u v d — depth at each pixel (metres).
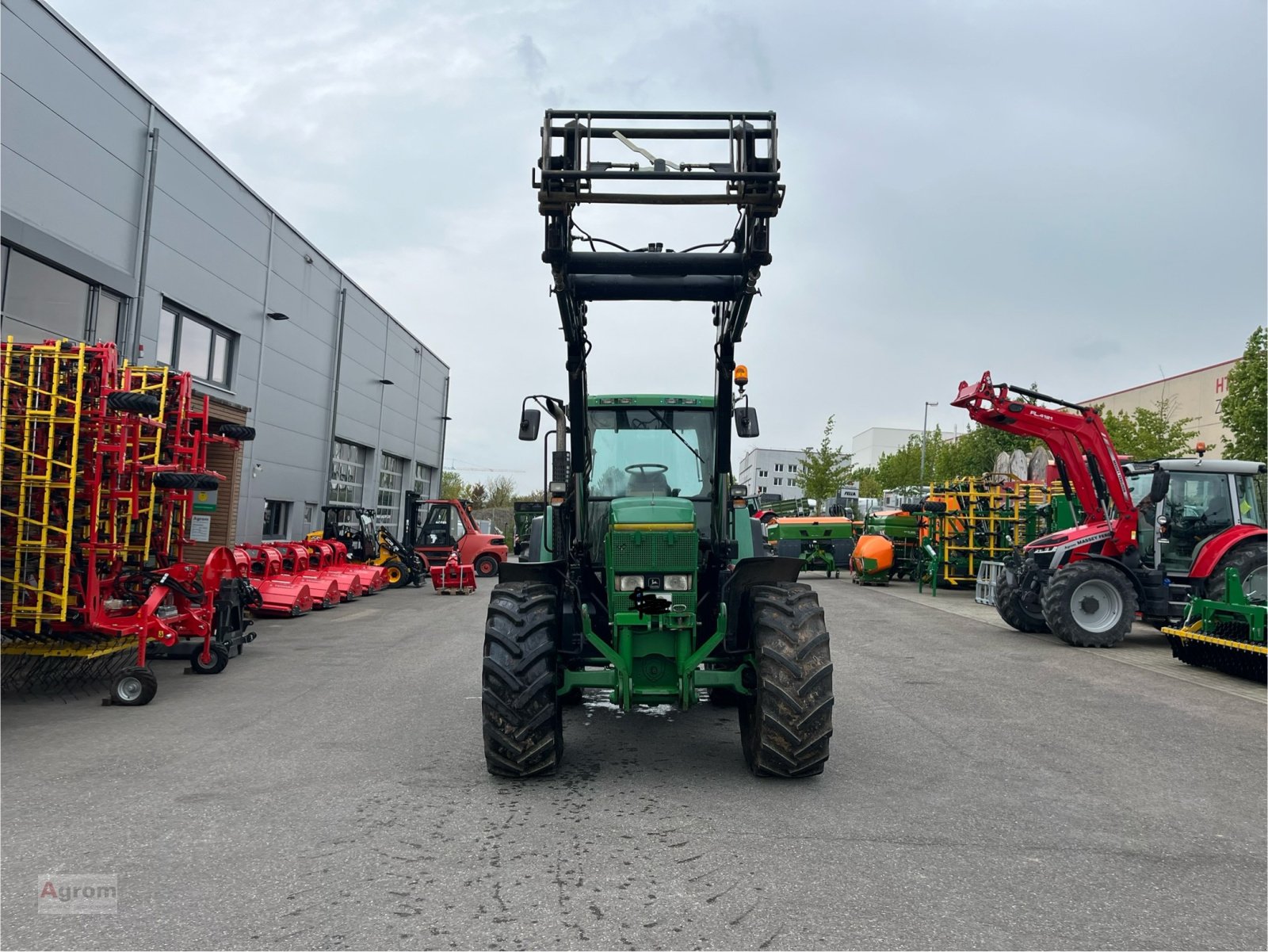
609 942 3.13
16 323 11.30
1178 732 6.55
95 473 7.47
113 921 3.28
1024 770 5.48
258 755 5.74
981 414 12.34
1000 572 13.04
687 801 4.80
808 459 42.59
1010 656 10.39
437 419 36.28
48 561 7.52
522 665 5.09
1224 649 9.04
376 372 27.33
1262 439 21.25
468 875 3.74
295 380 20.77
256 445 18.73
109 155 13.12
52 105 11.83
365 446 26.58
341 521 22.50
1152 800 4.89
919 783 5.18
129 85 13.60
